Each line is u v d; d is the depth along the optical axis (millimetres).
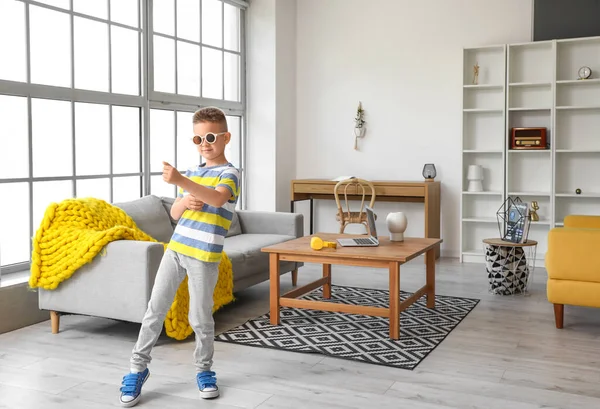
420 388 2953
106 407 2736
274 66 6762
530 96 6277
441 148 6660
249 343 3662
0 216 4137
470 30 6469
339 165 7082
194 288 2812
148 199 4730
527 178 6375
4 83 4031
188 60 5969
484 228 6578
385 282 5371
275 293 4051
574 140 6156
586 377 3090
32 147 4309
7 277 4070
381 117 6875
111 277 3631
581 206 6203
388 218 4348
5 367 3236
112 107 5004
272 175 6848
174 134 5766
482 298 4777
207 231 2783
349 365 3285
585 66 6031
